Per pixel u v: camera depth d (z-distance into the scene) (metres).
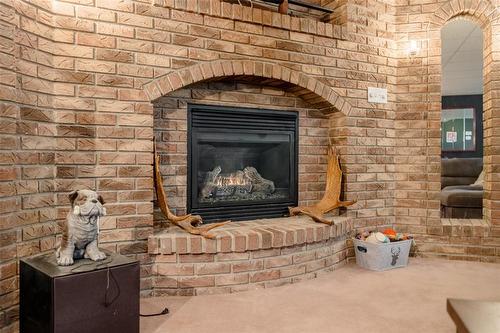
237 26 2.91
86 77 2.46
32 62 2.24
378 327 2.15
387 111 3.62
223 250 2.66
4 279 2.04
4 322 2.04
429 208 3.61
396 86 3.66
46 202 2.32
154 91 2.64
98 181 2.51
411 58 3.62
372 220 3.57
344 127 3.44
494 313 1.05
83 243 1.96
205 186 3.16
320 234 3.01
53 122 2.38
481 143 7.82
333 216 3.47
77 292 1.77
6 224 2.04
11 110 2.07
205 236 2.62
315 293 2.69
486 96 3.61
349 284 2.87
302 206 3.45
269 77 3.03
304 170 3.53
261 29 3.00
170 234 2.69
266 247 2.77
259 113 3.28
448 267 3.32
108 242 2.53
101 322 1.85
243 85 3.21
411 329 2.13
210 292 2.68
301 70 3.18
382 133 3.60
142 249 2.62
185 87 2.97
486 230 3.52
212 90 3.08
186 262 2.65
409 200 3.65
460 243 3.57
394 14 3.65
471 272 3.19
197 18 2.77
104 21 2.50
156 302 2.52
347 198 3.44
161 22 2.66
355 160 3.46
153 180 2.70
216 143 3.21
